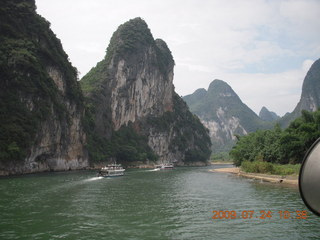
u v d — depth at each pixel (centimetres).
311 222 2183
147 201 3106
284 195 3509
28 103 6844
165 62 17925
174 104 18525
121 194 3606
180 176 6900
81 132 9738
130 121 14862
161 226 2078
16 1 7600
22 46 7125
